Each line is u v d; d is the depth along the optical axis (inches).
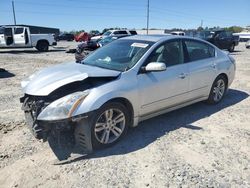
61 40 1961.1
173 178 130.3
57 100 139.6
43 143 162.1
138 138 171.3
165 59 184.5
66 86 148.1
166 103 185.6
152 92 172.1
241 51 907.4
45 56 706.2
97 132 150.8
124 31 1004.6
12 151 153.4
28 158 146.1
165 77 179.2
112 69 167.8
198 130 185.5
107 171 135.2
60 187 123.4
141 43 184.2
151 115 180.2
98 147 153.2
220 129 188.2
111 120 155.9
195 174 133.7
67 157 144.9
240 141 170.4
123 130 162.7
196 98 213.0
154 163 142.9
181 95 195.2
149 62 172.4
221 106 237.8
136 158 147.5
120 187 123.5
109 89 149.8
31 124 150.2
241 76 384.8
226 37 828.0
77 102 138.9
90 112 141.5
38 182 126.7
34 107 148.0
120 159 146.1
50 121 134.9
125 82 158.1
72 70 162.9
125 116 161.2
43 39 880.9
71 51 820.6
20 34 835.4
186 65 197.3
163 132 181.2
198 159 147.9
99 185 124.8
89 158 146.5
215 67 223.9
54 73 160.4
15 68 466.9
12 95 274.1
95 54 196.4
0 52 850.8
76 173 133.3
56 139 150.9
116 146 159.9
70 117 136.3
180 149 158.4
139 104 166.6
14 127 186.7
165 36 197.5
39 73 168.7
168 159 147.0
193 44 210.1
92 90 146.6
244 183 127.7
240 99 262.1
